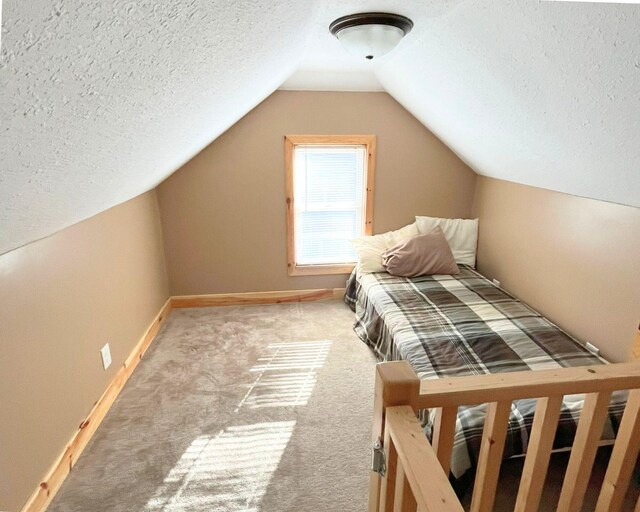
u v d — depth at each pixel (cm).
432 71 218
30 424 155
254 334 304
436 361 199
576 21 112
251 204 335
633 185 176
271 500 167
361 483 175
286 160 327
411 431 84
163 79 99
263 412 219
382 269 326
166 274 341
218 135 301
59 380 176
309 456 189
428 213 357
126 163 154
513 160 251
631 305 195
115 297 238
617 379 102
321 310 346
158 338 298
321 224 353
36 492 157
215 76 131
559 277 246
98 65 70
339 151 336
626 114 133
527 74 154
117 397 230
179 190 323
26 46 52
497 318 244
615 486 125
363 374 254
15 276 148
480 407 161
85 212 184
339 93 317
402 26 168
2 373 140
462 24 158
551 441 109
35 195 112
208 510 162
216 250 342
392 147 336
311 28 182
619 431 121
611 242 205
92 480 175
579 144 173
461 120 252
